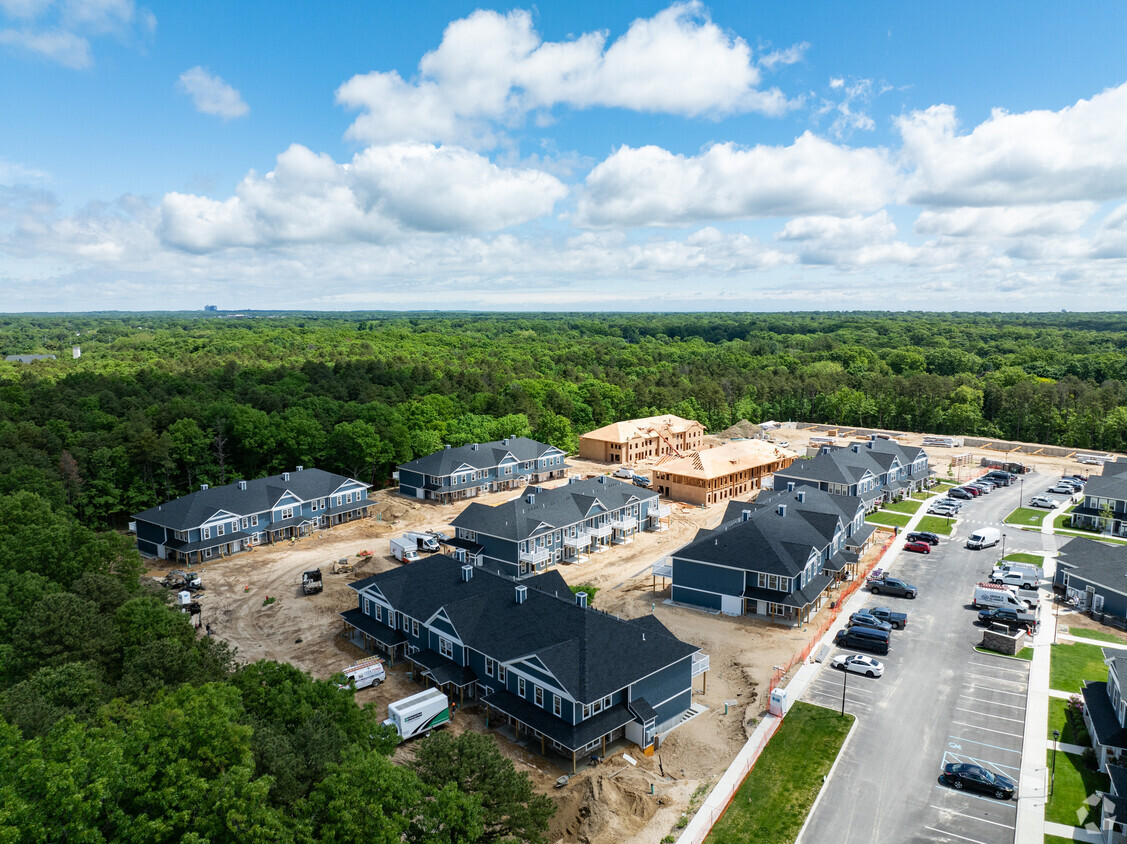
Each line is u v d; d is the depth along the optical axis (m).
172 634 46.19
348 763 28.25
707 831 36.69
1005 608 62.25
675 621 64.81
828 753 43.12
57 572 54.44
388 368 187.88
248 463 113.75
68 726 27.00
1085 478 119.25
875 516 98.94
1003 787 38.56
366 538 91.56
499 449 116.94
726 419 184.75
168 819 24.84
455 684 49.72
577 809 38.62
